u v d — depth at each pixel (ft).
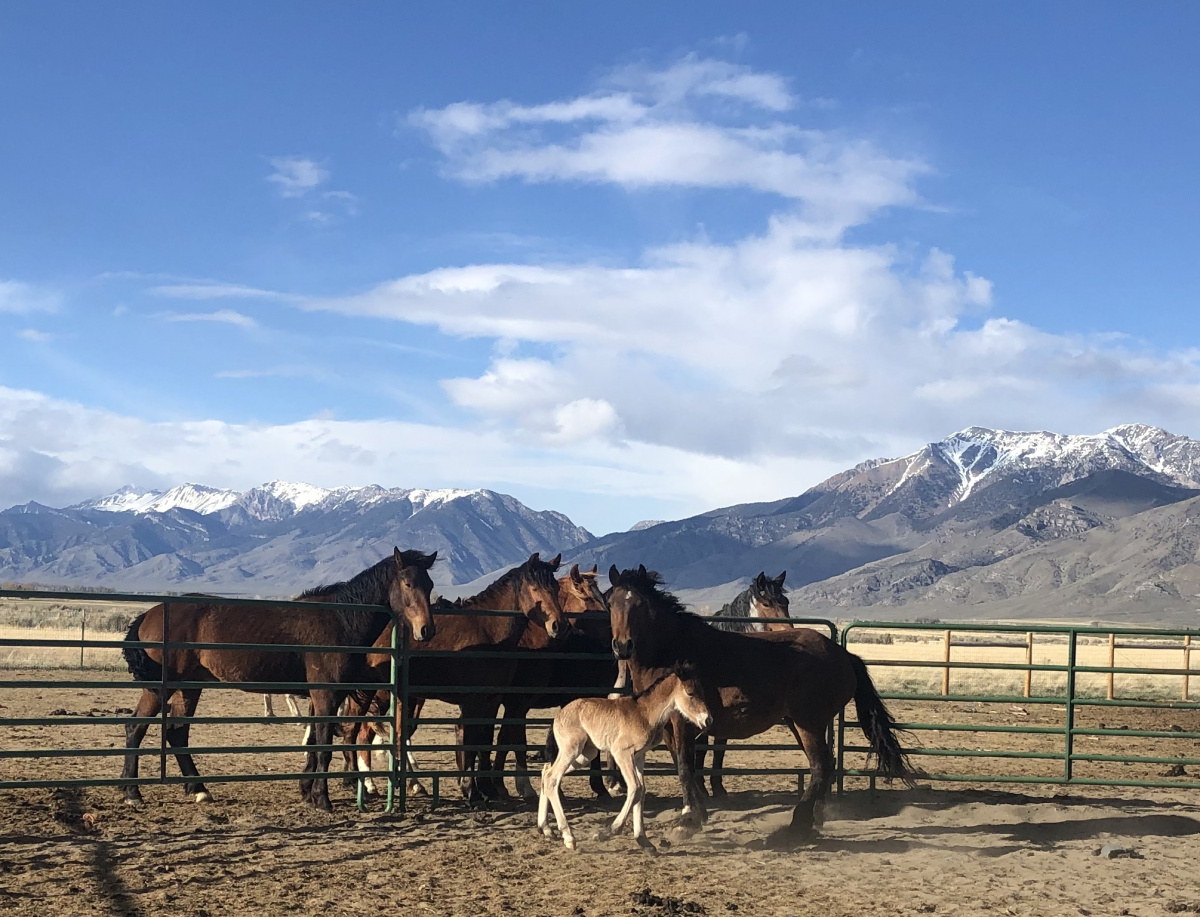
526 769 40.47
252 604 36.35
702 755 42.09
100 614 201.46
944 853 33.81
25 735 58.44
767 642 35.94
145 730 39.88
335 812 37.60
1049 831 37.55
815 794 35.42
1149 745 63.21
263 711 70.49
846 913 27.07
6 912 25.35
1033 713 77.71
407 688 38.32
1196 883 30.78
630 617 34.24
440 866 30.53
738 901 27.86
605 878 29.66
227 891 27.50
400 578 38.27
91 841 32.45
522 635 41.34
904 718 72.64
